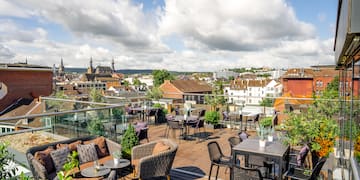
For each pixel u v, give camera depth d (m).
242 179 2.75
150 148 3.91
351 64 2.22
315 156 3.75
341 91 3.65
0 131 4.23
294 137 3.84
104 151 4.07
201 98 9.09
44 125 4.54
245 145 3.52
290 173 3.24
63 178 1.89
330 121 3.98
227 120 7.77
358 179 1.35
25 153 3.63
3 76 19.08
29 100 19.84
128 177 3.70
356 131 1.81
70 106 6.02
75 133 4.77
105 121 4.95
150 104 9.23
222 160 3.94
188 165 4.41
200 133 6.94
